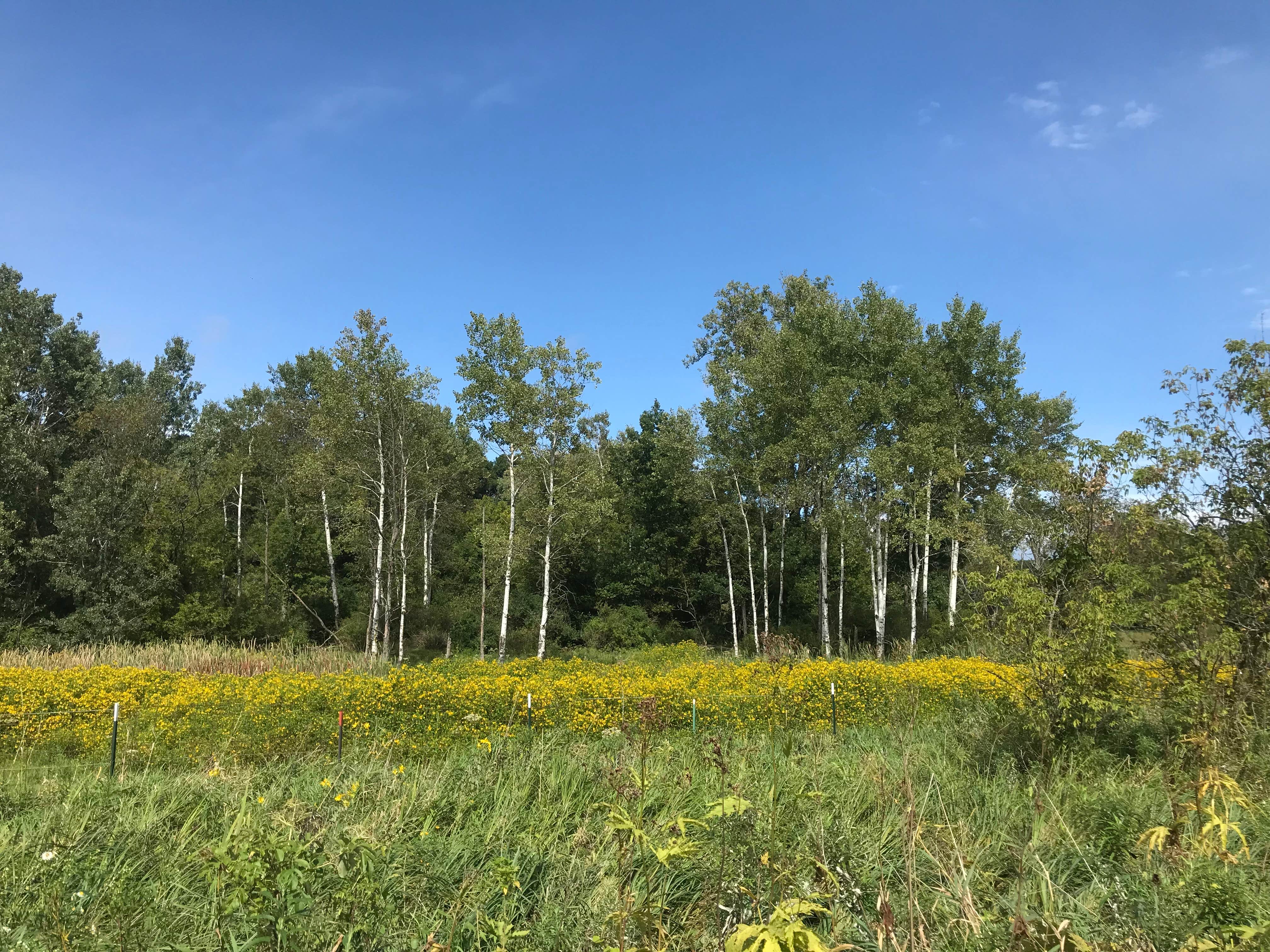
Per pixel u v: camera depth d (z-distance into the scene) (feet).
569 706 37.45
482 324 89.30
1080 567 24.75
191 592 99.19
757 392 92.94
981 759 24.08
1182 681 23.53
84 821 16.74
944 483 93.15
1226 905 11.14
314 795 19.63
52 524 106.83
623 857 10.46
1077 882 14.02
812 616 119.85
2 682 44.86
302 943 9.89
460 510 140.05
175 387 171.42
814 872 11.80
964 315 94.38
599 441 137.80
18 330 128.06
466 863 14.51
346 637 110.01
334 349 89.40
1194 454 26.16
